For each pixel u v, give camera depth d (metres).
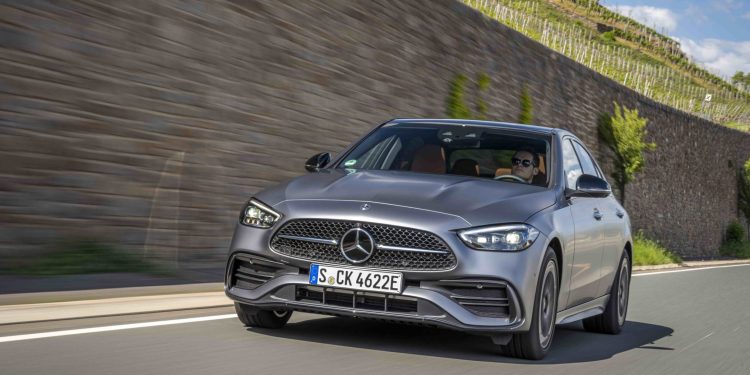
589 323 7.62
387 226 5.15
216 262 9.27
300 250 5.26
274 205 5.44
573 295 6.27
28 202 7.07
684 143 32.44
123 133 8.03
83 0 7.66
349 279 5.13
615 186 25.45
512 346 5.46
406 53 14.05
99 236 7.74
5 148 6.89
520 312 5.18
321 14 11.58
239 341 5.32
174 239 8.66
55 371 4.12
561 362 5.70
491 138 6.50
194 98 9.01
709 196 35.75
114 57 7.96
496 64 17.86
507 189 5.75
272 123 10.36
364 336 5.85
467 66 16.44
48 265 7.01
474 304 5.16
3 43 6.91
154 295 6.82
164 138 8.55
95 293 6.38
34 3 7.18
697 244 34.12
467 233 5.14
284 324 6.04
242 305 5.68
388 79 13.38
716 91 74.38
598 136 24.61
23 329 5.20
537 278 5.27
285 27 10.72
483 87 17.08
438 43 15.33
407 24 14.17
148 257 8.29
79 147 7.54
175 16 8.79
